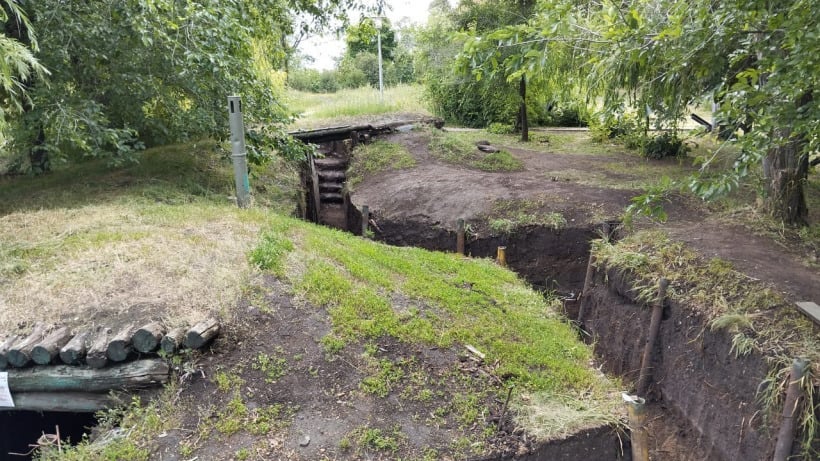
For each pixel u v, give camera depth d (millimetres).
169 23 6875
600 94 9219
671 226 7016
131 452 3426
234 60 7855
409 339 4539
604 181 9898
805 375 3672
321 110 16359
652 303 5477
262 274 4988
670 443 4840
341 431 3631
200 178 8656
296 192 10227
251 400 3824
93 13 7059
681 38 4164
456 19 15320
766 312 4609
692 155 12258
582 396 4250
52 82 6832
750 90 3344
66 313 4273
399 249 7242
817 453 3588
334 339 4371
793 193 6719
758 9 3562
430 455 3496
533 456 3598
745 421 4121
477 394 4051
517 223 8180
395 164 11945
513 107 15461
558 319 5945
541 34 3539
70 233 5633
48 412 4402
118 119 8172
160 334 3980
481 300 5672
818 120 3217
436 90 18547
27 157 9742
